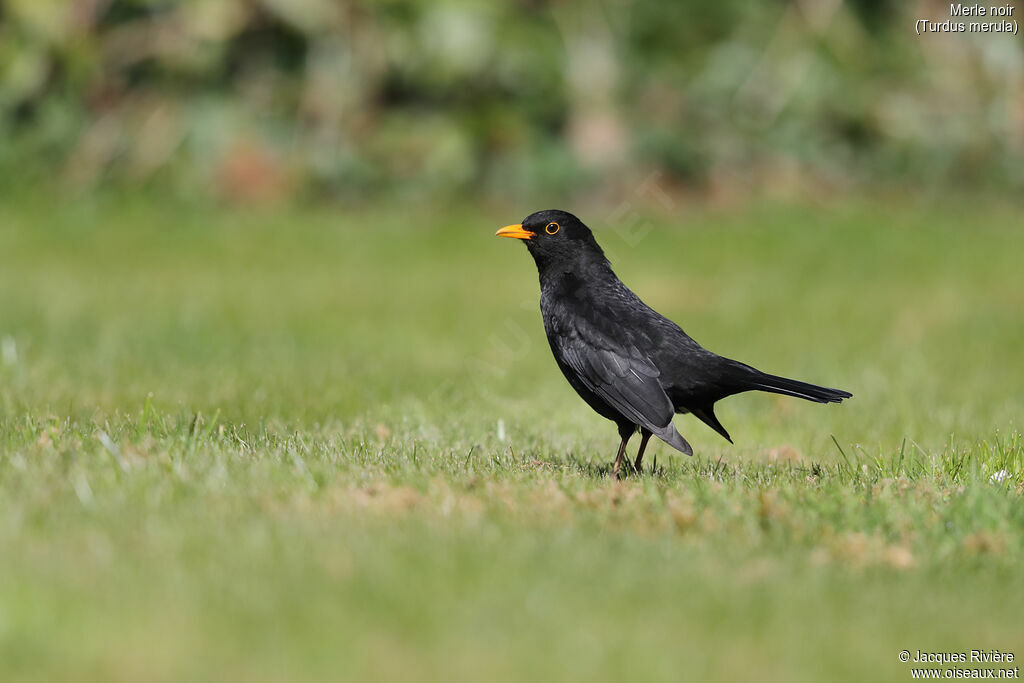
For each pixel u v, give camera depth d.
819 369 14.38
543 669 4.88
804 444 10.61
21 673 4.71
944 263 22.75
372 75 27.56
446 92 27.58
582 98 28.08
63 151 26.86
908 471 8.58
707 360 8.43
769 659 5.08
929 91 30.89
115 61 27.27
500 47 27.52
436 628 5.19
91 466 7.50
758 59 29.58
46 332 14.89
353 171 27.22
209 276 20.52
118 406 10.66
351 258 22.52
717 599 5.63
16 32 26.98
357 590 5.52
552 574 5.84
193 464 7.68
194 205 26.52
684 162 27.91
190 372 12.72
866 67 30.53
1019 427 10.95
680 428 11.41
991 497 7.44
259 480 7.38
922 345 16.02
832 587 5.97
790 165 28.84
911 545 6.75
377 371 13.36
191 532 6.23
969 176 30.25
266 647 4.96
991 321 17.73
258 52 27.50
